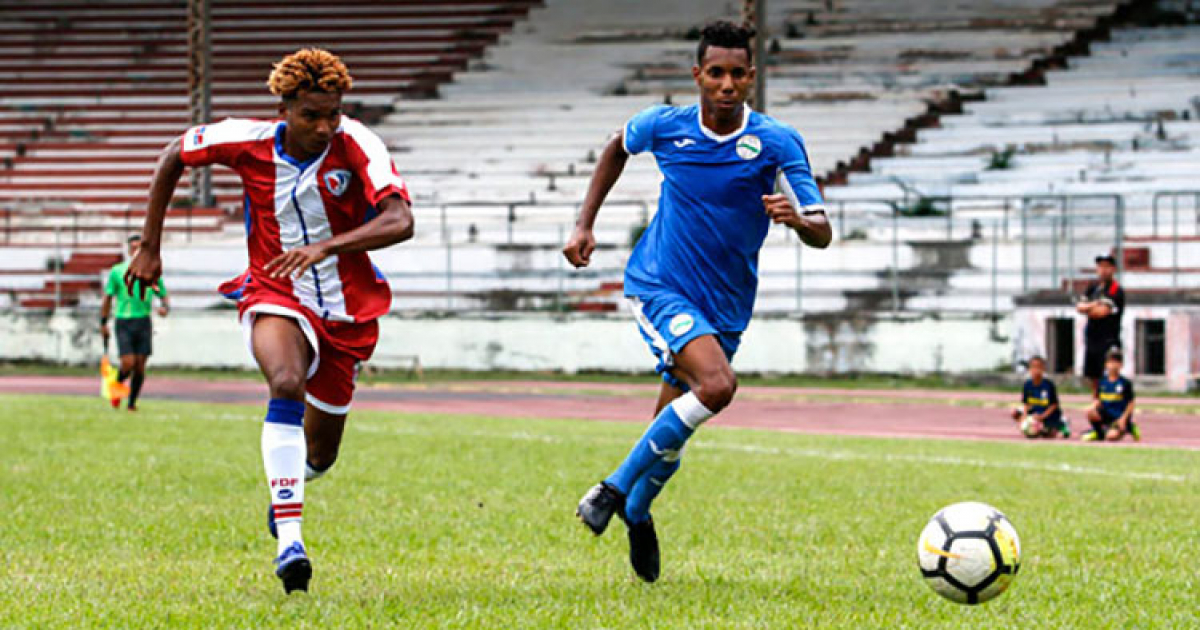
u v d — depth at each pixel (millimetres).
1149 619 12492
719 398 13906
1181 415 46062
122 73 91188
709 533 18594
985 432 40531
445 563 15914
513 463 28156
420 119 85062
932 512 20906
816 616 12406
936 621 12227
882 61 82938
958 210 70625
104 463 27203
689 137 14664
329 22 92375
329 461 15328
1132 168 72625
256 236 14289
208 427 36625
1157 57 79750
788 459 29547
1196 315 55156
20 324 72250
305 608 12492
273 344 13688
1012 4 84812
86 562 15734
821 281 67750
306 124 13453
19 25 94312
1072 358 59656
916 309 65250
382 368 69375
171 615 12102
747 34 14430
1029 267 65312
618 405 51094
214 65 90938
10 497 21812
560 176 79625
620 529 18984
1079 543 17641
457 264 72062
